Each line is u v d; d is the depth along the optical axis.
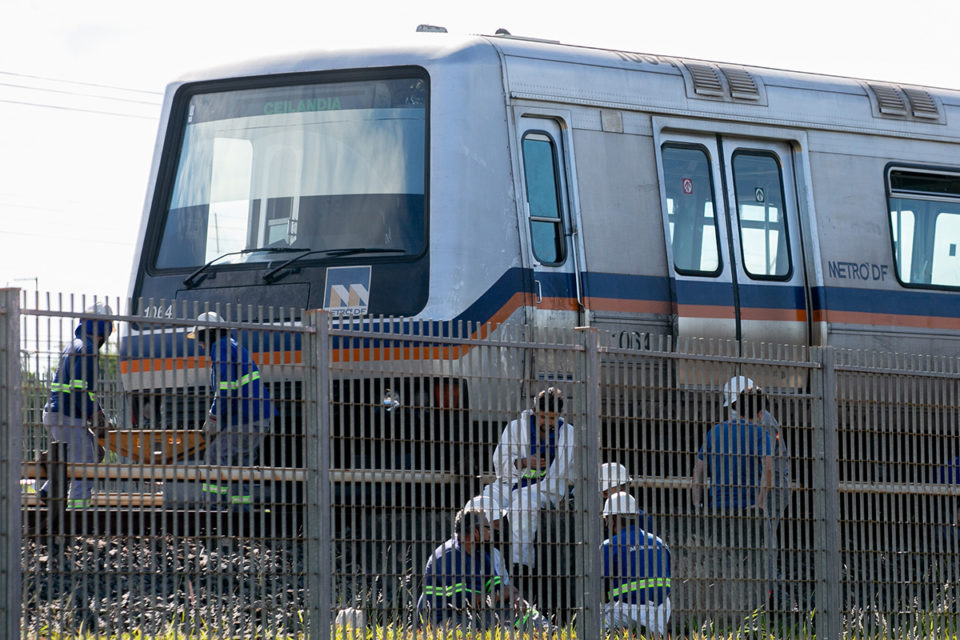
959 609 32.41
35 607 22.70
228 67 40.50
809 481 30.53
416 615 25.34
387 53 39.03
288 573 24.45
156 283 39.56
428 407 25.89
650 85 41.34
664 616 27.89
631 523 27.78
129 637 23.17
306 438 24.81
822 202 43.84
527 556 26.55
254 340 24.64
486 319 37.28
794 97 44.00
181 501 23.73
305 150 39.19
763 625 29.25
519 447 26.62
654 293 40.31
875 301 44.47
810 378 30.70
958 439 32.81
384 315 37.25
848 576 30.97
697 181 41.91
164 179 40.38
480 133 38.06
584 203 39.44
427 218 37.62
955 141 47.16
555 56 40.06
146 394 23.64
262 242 38.97
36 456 22.91
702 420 28.95
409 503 25.47
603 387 27.86
